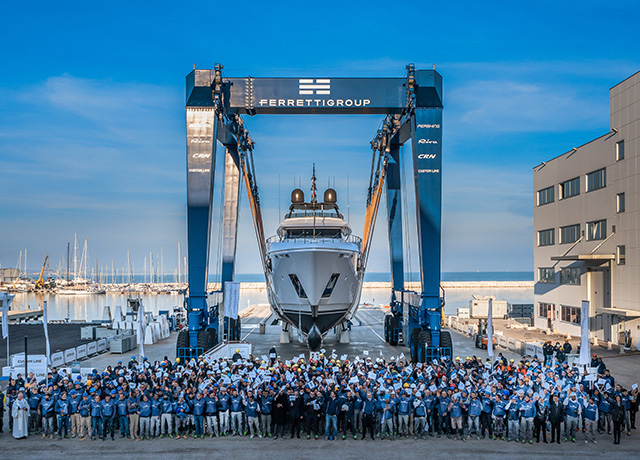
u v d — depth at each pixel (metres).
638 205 31.03
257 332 43.56
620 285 32.72
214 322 30.27
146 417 15.93
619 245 32.84
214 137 27.02
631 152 31.75
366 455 14.58
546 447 15.23
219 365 21.05
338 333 37.16
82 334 37.28
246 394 16.56
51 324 48.47
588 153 36.47
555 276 41.19
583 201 37.12
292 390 16.33
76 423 16.11
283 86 27.31
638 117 31.06
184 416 16.12
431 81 26.73
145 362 21.16
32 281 199.50
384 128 32.47
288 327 35.88
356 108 27.59
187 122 26.89
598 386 17.62
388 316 36.69
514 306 55.50
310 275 27.25
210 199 26.88
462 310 54.78
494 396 15.94
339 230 32.28
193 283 27.00
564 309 39.84
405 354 31.56
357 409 16.25
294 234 32.44
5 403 18.64
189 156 26.89
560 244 40.56
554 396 15.62
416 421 16.05
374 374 18.05
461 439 16.00
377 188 32.19
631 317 31.64
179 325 45.53
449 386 17.22
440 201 26.70
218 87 26.33
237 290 26.86
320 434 16.61
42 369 22.16
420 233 26.72
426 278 26.67
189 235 26.89
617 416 15.31
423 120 26.84
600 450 14.96
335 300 29.25
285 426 17.19
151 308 93.12
